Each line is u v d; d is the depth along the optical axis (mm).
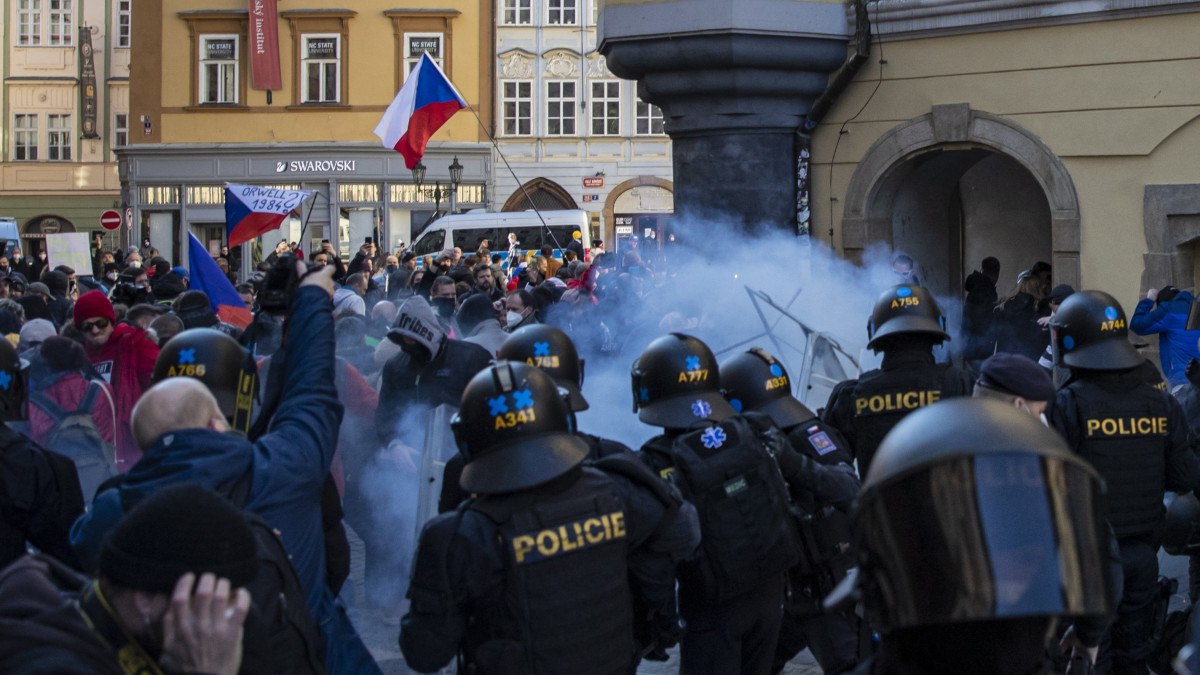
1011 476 1393
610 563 2990
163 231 34281
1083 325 4402
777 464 3789
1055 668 3795
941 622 1394
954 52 10500
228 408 3648
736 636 3707
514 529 2898
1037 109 10156
